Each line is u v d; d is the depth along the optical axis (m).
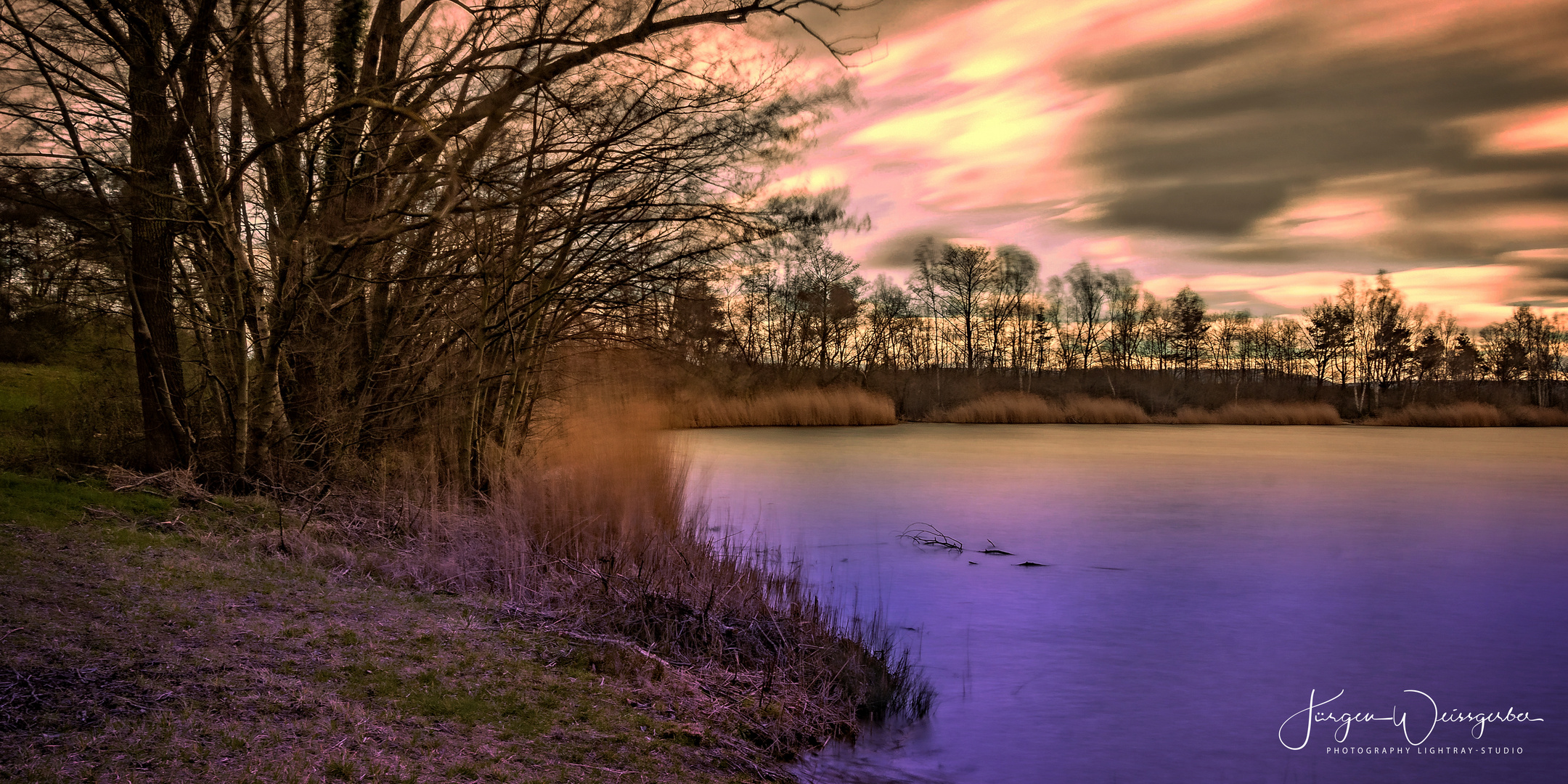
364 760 3.81
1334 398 73.00
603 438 10.83
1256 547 12.67
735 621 7.07
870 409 37.88
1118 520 14.77
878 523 13.92
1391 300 74.44
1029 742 5.76
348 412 10.16
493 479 10.40
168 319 9.25
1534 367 76.94
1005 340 76.00
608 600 7.15
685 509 11.45
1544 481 21.70
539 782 4.02
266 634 5.05
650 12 9.43
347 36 10.09
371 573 7.26
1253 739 5.95
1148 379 67.00
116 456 9.26
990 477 20.36
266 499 8.98
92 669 4.10
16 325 10.09
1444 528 14.52
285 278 9.30
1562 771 5.55
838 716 5.84
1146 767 5.48
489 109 9.49
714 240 10.73
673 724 5.10
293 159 10.23
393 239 10.15
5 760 3.26
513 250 10.26
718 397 33.62
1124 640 8.12
